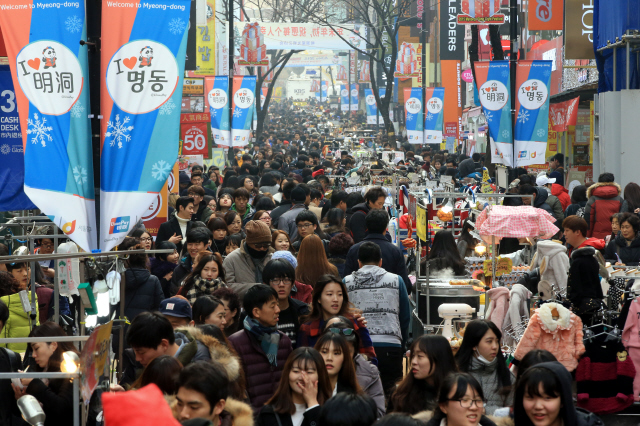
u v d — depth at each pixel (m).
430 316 17.17
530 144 29.06
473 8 32.56
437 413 8.15
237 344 10.34
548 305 12.79
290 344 10.62
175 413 7.32
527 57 55.66
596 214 22.64
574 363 12.74
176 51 10.37
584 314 13.70
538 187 25.06
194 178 30.59
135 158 10.30
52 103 10.27
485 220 15.88
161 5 10.35
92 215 10.30
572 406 7.95
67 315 14.59
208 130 31.53
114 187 10.24
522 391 8.00
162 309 10.72
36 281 15.19
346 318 10.48
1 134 13.21
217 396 7.11
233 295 11.79
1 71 13.17
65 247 13.43
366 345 11.38
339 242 17.11
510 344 14.66
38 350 9.84
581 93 40.41
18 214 18.64
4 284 13.33
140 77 10.31
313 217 18.11
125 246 14.36
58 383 9.45
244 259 14.64
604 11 28.27
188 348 8.95
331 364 9.21
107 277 10.02
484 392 10.60
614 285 14.30
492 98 29.28
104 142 10.27
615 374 13.35
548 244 15.52
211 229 18.81
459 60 62.22
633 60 27.48
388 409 9.89
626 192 22.67
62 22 10.26
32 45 10.29
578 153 43.34
